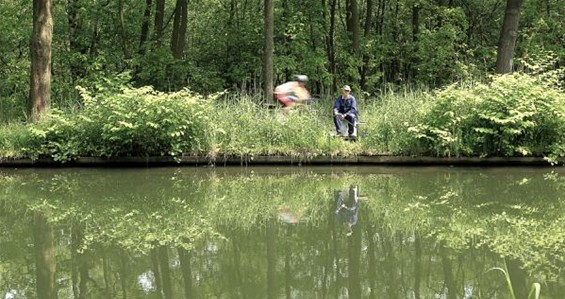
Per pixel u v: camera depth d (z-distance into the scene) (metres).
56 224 8.41
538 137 13.16
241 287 5.71
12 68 19.34
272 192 10.68
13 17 18.30
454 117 13.15
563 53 19.67
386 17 24.03
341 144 13.48
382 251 6.93
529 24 22.27
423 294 5.47
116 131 13.09
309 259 6.66
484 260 6.51
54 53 18.52
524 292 5.46
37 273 6.19
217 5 22.42
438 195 10.23
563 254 6.71
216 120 13.79
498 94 13.11
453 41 20.33
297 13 20.05
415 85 20.33
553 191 10.44
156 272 6.20
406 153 13.25
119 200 10.10
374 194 10.38
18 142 13.38
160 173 12.66
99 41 19.80
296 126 13.73
